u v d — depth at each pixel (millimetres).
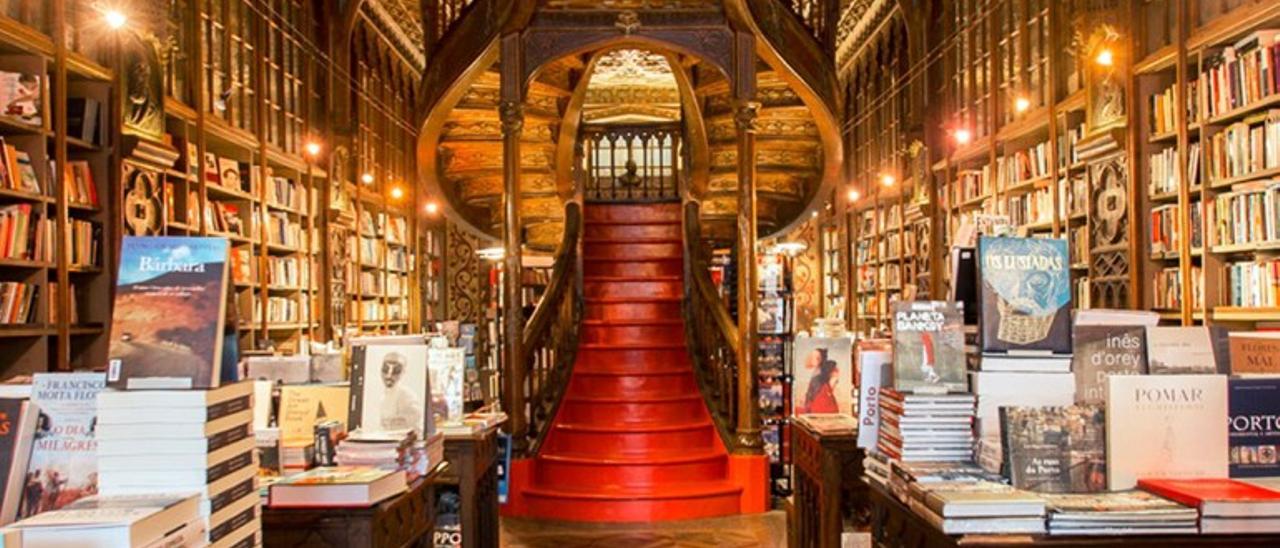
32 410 2688
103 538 2154
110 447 2531
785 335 8688
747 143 8312
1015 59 10039
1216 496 2756
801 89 8805
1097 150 8031
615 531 7527
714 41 8422
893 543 3375
